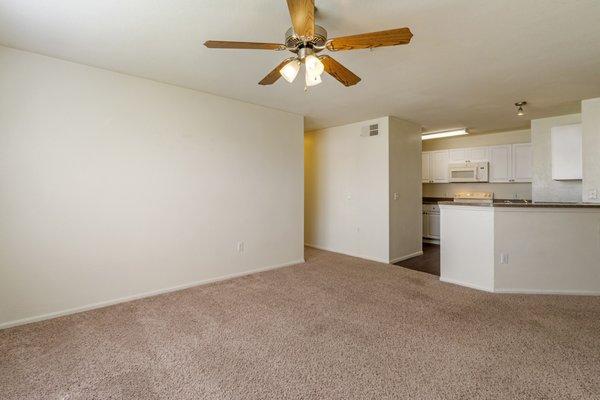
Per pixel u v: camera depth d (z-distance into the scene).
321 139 5.86
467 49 2.49
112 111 3.03
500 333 2.45
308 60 1.84
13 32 2.26
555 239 3.39
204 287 3.60
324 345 2.28
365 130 5.09
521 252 3.43
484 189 6.37
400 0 1.85
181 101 3.49
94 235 2.94
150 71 3.02
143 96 3.22
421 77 3.11
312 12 1.56
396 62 2.74
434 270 4.38
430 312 2.88
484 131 5.91
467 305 3.04
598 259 3.35
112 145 3.03
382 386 1.81
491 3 1.88
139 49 2.53
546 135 4.73
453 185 6.81
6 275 2.53
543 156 4.76
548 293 3.39
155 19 2.07
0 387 1.79
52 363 2.04
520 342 2.30
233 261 4.01
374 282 3.80
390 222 4.82
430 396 1.72
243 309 2.95
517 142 5.75
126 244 3.14
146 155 3.25
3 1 1.86
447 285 3.69
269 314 2.83
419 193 5.43
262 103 4.13
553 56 2.62
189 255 3.60
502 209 3.43
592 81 3.21
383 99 3.88
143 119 3.23
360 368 1.99
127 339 2.36
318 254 5.41
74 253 2.84
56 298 2.75
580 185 4.43
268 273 4.20
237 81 3.30
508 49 2.49
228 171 3.94
